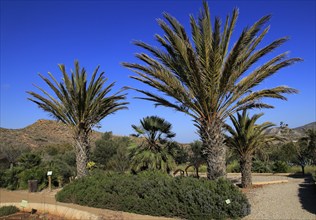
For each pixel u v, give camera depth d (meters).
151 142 15.10
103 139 35.03
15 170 19.58
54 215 10.59
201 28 10.28
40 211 11.25
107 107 16.42
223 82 10.52
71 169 20.19
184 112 11.55
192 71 10.38
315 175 13.34
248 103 11.62
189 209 8.95
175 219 8.99
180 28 10.73
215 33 9.84
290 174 20.91
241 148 14.90
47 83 15.46
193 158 22.05
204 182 9.73
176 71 11.24
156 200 9.59
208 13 10.32
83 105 15.48
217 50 10.01
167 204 9.33
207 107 11.00
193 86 10.83
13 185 18.78
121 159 23.88
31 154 24.02
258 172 23.56
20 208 11.70
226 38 11.05
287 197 11.65
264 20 10.18
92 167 16.66
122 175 12.23
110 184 11.24
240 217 8.73
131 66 11.08
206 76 10.48
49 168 19.19
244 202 9.04
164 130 15.00
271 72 10.96
